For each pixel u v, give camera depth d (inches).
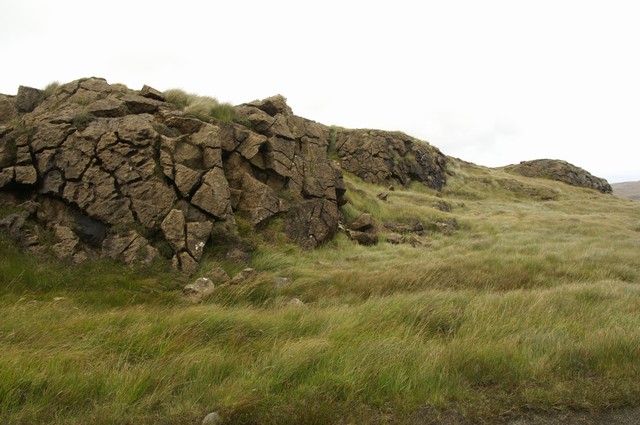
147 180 484.7
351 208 852.0
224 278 441.7
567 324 274.5
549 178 2274.9
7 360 185.8
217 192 524.1
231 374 193.5
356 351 212.1
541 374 194.4
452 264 545.0
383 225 881.5
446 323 285.0
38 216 439.8
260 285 404.8
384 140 1569.9
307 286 425.4
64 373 188.5
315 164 759.7
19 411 159.9
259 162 650.8
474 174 1968.5
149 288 398.9
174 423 154.3
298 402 166.1
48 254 410.9
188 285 401.7
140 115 555.5
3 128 473.7
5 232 406.3
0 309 291.6
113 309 322.3
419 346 227.9
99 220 452.1
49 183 452.8
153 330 253.0
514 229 1025.5
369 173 1456.7
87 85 612.1
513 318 284.5
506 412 165.2
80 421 155.2
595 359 208.2
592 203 1691.7
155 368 195.6
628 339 225.5
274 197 622.5
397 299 332.8
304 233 633.0
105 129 502.0
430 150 1782.7
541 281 481.7
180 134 563.5
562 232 1005.8
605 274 521.7
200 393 175.9
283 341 241.0
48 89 641.0
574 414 164.1
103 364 198.8
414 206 1114.7
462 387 183.3
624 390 176.9
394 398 173.8
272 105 794.8
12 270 376.5
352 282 442.3
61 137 479.5
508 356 210.8
